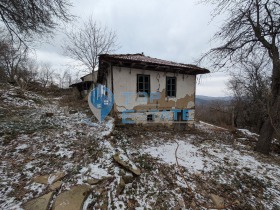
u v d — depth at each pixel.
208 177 4.07
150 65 7.51
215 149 6.14
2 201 2.38
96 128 5.84
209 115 21.36
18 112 6.87
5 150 3.66
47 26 5.53
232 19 5.90
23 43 5.80
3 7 4.64
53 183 2.86
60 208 2.31
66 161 3.57
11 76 17.44
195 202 3.16
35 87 18.80
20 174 2.99
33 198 2.50
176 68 8.12
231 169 4.62
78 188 2.77
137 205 2.85
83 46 14.93
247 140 8.34
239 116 17.52
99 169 3.45
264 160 5.72
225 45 6.44
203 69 8.48
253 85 14.01
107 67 8.23
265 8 5.60
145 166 4.05
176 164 4.47
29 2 4.82
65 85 36.56
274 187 4.06
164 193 3.26
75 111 8.38
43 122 5.75
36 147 3.96
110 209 2.63
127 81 7.57
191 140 6.88
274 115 6.40
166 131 7.80
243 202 3.37
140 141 5.87
